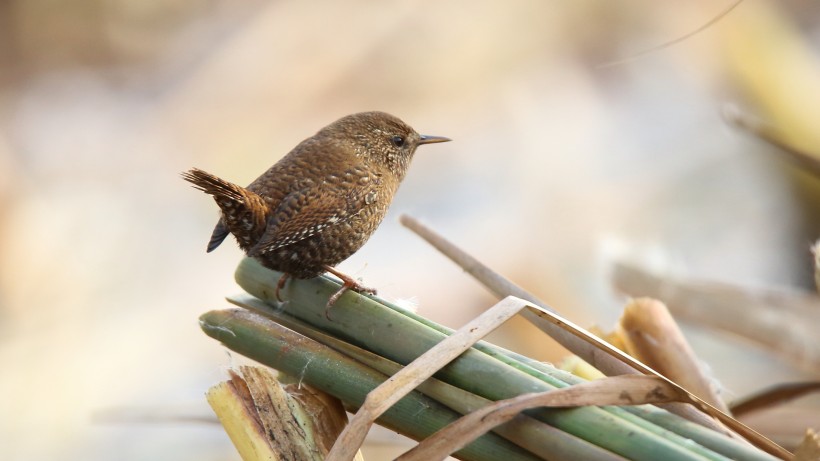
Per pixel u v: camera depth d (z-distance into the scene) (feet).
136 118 49.14
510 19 48.62
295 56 48.75
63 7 53.83
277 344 15.28
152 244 41.14
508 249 38.19
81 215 42.63
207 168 45.83
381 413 12.92
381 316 14.98
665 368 16.96
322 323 16.08
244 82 48.62
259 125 46.85
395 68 48.29
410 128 22.22
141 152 46.70
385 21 48.80
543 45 48.11
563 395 12.57
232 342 15.76
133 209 43.34
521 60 47.83
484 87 47.09
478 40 47.98
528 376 13.47
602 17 47.75
